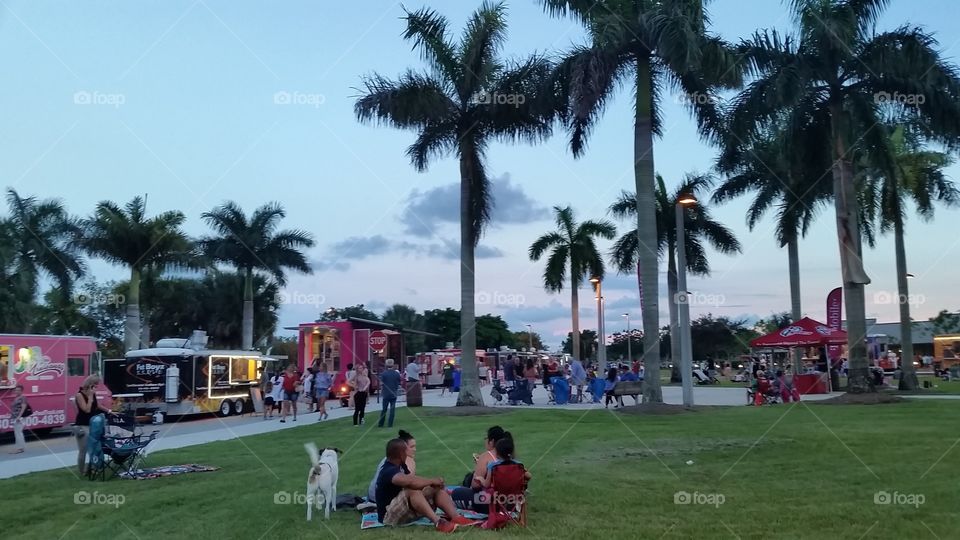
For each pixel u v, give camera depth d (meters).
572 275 46.12
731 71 23.16
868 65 23.94
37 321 47.41
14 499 10.98
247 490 11.42
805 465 12.11
